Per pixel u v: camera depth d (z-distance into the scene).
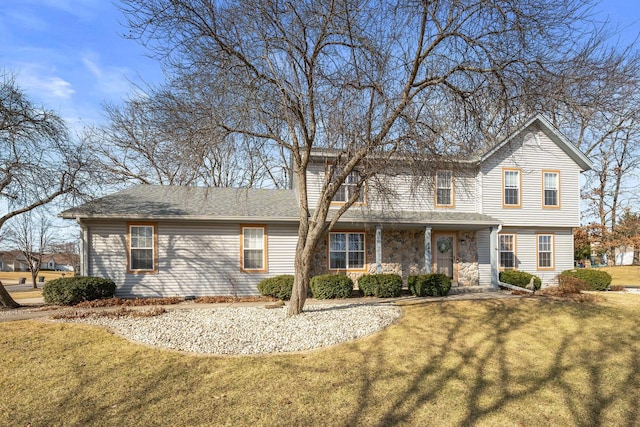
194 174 8.51
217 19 8.18
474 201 16.86
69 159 12.29
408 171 9.50
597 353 7.08
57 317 9.34
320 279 13.31
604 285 16.00
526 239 17.48
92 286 12.06
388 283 13.50
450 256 16.77
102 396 5.32
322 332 7.97
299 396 5.25
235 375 5.95
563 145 17.64
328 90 8.20
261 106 8.44
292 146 9.18
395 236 16.25
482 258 17.03
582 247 30.53
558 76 6.95
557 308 10.62
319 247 15.43
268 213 14.53
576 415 4.75
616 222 28.92
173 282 13.87
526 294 13.34
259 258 14.66
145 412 4.84
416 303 11.52
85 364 6.44
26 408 5.01
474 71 7.93
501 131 8.63
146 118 11.09
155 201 14.75
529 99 7.45
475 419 4.63
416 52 8.24
